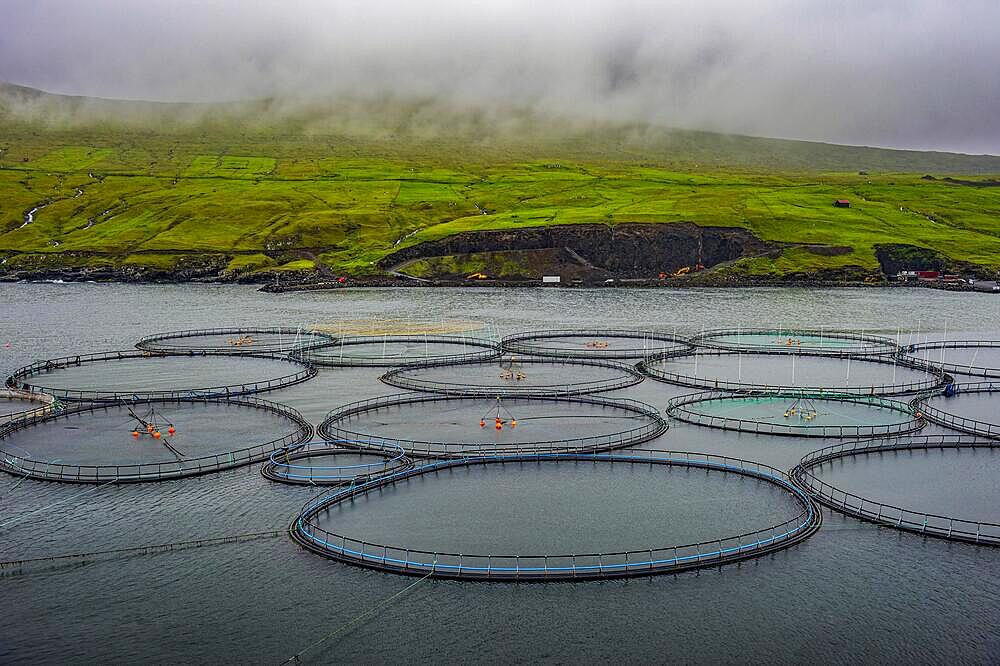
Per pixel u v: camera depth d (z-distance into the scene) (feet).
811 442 413.18
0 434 424.87
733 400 500.33
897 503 337.11
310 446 404.77
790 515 322.75
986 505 335.47
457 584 271.28
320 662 236.02
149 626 252.01
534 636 246.27
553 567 279.28
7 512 327.88
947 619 252.42
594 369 602.44
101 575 279.69
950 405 494.18
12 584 274.36
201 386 550.36
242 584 273.54
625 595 265.13
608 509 328.90
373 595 266.77
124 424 447.83
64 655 238.68
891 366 615.98
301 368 610.65
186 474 364.99
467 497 341.62
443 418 460.96
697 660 235.40
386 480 356.38
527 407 485.97
